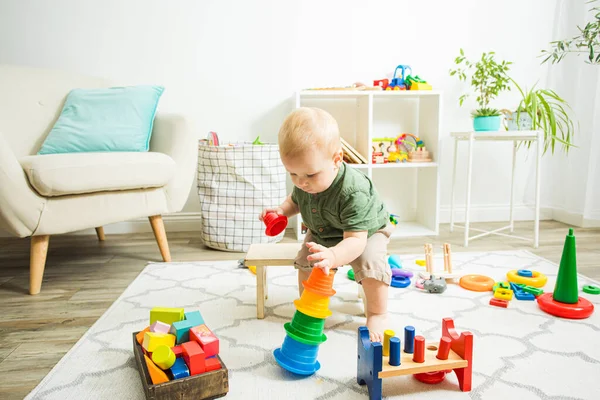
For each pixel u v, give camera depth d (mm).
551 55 2227
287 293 1388
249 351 1004
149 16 2229
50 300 1361
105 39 2223
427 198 2332
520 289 1353
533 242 1957
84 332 1130
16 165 1302
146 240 2178
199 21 2252
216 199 1975
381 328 1041
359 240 944
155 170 1604
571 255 1188
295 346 883
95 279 1568
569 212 2418
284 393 836
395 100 2412
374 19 2340
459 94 2443
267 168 1979
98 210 1505
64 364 947
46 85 1956
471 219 2557
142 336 941
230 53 2289
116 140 1776
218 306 1281
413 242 2074
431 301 1297
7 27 2168
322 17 2311
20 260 1834
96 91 1914
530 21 2424
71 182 1373
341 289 1425
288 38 2307
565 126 2377
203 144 2014
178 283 1490
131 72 2258
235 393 836
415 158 2234
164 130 1832
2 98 1854
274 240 2062
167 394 765
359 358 856
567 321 1151
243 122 2338
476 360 950
